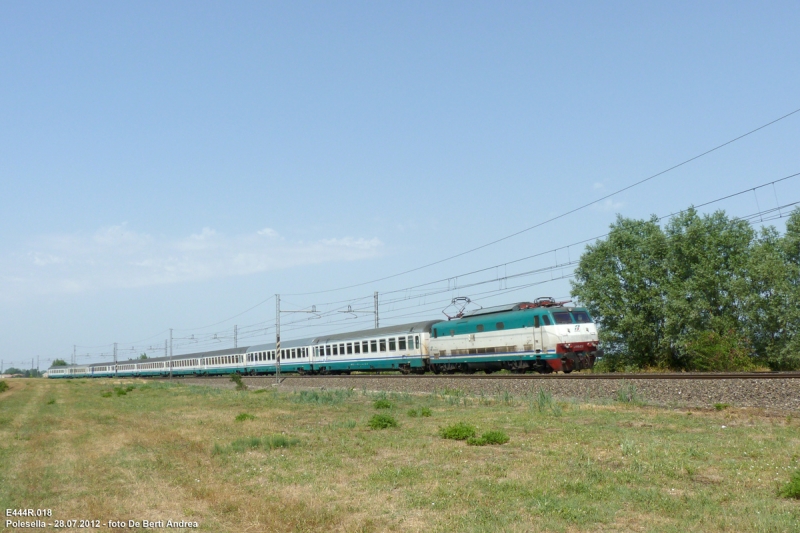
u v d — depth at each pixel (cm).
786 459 1207
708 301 4709
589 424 1778
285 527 932
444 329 4522
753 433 1510
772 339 4394
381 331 5328
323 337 6209
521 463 1282
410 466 1323
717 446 1360
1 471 1509
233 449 1636
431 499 1040
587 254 5534
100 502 1133
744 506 927
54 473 1437
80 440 1998
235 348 7856
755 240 4875
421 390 3419
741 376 2333
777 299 4328
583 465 1232
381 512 985
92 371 12031
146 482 1291
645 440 1464
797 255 4441
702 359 4075
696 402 2142
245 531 937
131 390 5422
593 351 3684
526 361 3784
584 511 927
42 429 2397
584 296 5353
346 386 4081
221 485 1233
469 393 2988
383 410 2450
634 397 2281
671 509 920
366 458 1441
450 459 1371
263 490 1175
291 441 1681
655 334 5138
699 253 4866
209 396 3944
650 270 5144
